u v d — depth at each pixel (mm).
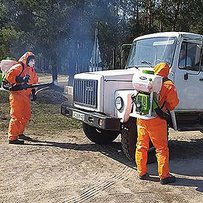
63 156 6480
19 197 4594
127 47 7430
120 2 24766
